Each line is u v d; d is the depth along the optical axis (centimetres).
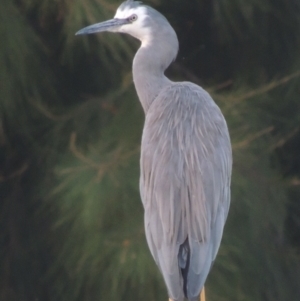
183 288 631
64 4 1009
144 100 771
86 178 959
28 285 1131
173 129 688
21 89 1028
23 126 1055
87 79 1098
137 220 965
